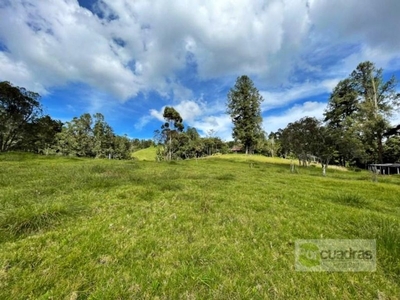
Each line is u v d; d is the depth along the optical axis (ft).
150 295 9.20
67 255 11.79
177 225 17.62
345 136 95.61
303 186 42.83
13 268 10.39
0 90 115.96
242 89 215.51
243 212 21.97
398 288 10.42
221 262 12.18
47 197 23.34
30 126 137.28
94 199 23.53
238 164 131.75
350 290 10.21
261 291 9.84
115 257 12.10
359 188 43.88
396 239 14.71
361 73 150.20
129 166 65.67
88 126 235.20
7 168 46.19
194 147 255.29
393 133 151.12
